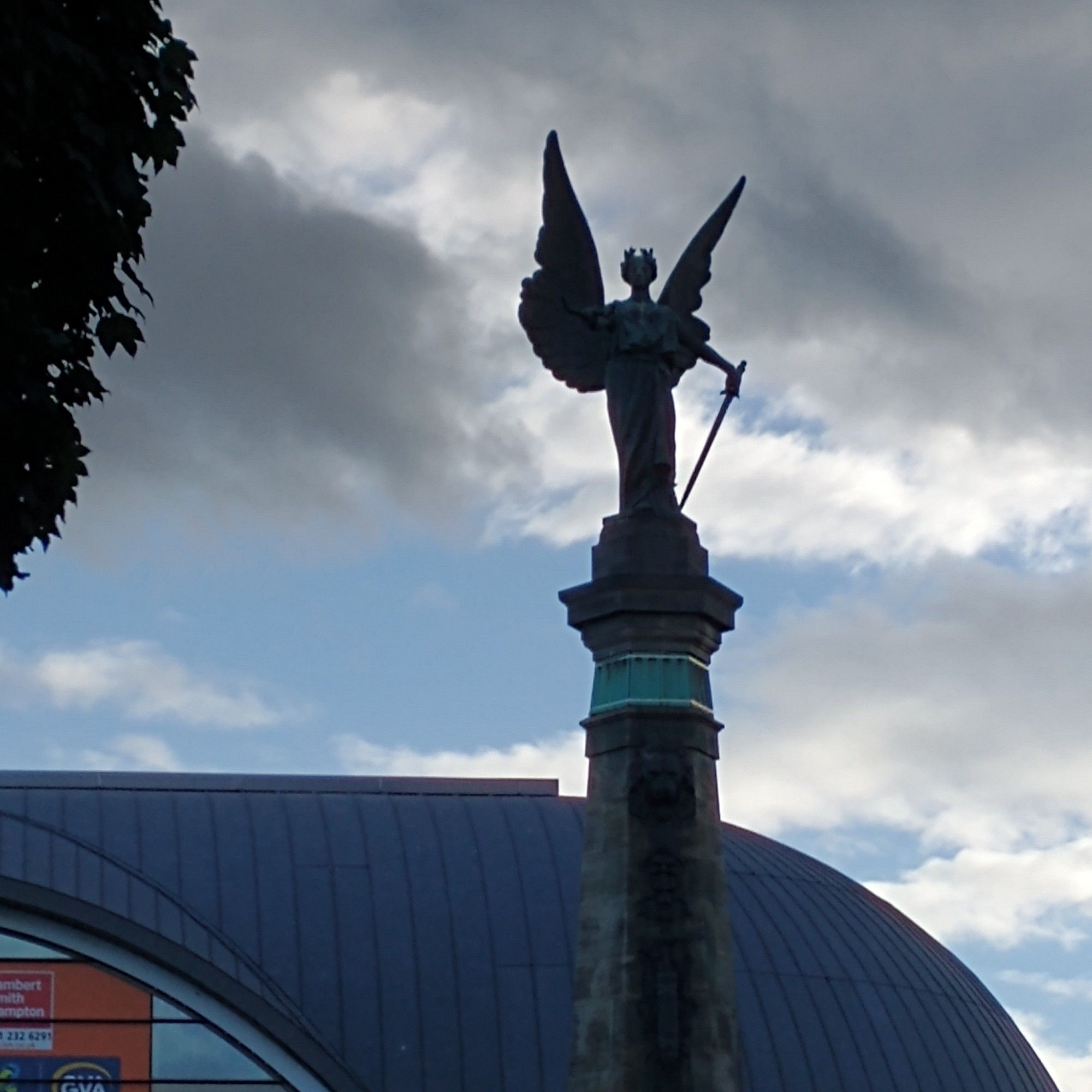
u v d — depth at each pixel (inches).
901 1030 2672.2
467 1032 2487.7
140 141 940.6
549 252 1609.3
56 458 919.0
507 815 2758.4
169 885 2546.8
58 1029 2361.0
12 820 2544.3
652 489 1550.2
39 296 927.0
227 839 2637.8
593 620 1528.1
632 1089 1432.1
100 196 909.8
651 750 1491.1
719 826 1507.1
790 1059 2588.6
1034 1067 2815.0
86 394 940.0
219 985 2391.7
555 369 1598.2
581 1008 1467.8
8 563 920.3
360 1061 2448.3
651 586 1514.5
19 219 901.2
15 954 2369.6
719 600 1536.7
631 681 1507.1
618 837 1482.5
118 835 2605.8
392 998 2501.2
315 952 2522.1
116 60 925.8
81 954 2380.7
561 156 1595.7
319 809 2721.5
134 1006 2383.1
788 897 2810.0
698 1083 1438.2
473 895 2620.6
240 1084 2390.5
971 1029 2743.6
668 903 1467.8
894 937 2834.6
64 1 915.4
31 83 870.4
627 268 1600.6
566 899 2630.4
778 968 2684.5
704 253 1611.7
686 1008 1450.5
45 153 899.4
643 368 1562.5
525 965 2551.7
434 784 2829.7
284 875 2598.4
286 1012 2459.4
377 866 2637.8
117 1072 2363.4
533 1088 2463.1
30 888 2363.4
